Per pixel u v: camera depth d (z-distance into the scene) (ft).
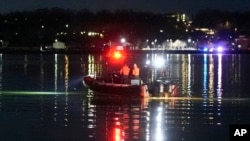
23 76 337.52
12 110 161.58
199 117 148.97
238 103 185.68
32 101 188.44
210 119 145.38
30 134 121.70
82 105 174.29
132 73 190.90
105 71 394.52
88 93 217.15
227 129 129.29
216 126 133.49
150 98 191.01
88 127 130.52
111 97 191.11
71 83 278.46
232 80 311.68
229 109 167.73
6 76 336.90
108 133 122.83
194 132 125.08
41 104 178.29
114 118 145.38
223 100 196.03
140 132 124.26
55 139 116.78
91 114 152.97
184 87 260.21
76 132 123.85
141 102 181.68
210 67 459.32
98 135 120.57
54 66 467.93
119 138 117.29
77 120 141.69
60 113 155.02
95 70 407.85
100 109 163.84
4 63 522.88
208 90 244.01
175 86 204.85
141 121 140.36
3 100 191.93
